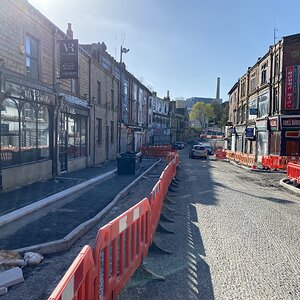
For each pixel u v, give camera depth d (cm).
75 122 1948
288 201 1236
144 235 573
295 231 802
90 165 2238
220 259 604
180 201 1164
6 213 852
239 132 4734
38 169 1409
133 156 1889
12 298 445
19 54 1225
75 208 972
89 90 2166
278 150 2909
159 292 471
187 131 10362
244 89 4528
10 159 1191
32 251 610
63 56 1560
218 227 821
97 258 371
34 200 1026
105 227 400
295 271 556
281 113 2845
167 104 7856
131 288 482
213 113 11594
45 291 467
